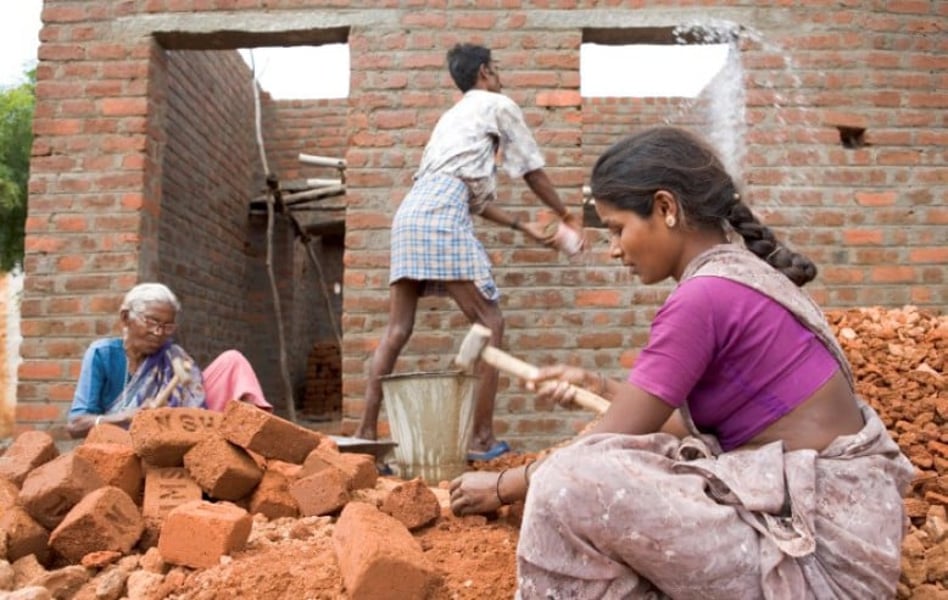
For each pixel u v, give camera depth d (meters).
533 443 4.80
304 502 2.49
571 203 4.92
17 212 7.84
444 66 4.96
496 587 1.97
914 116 4.98
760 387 1.69
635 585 1.62
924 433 2.87
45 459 2.73
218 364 3.61
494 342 3.82
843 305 4.87
